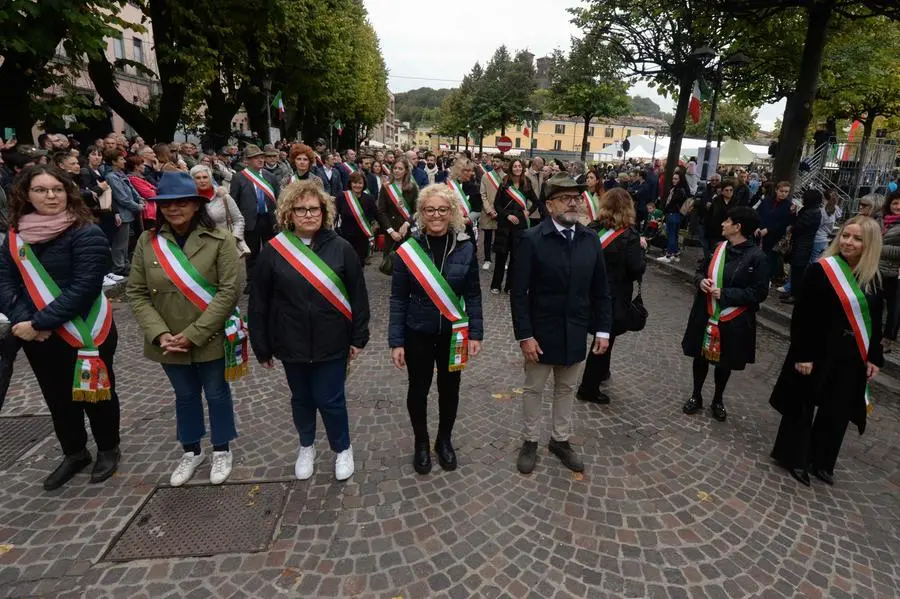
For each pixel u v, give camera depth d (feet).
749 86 46.68
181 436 10.05
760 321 22.79
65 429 9.90
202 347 9.51
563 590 7.94
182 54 36.45
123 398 13.39
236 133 58.65
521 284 10.28
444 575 8.14
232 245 9.58
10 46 22.66
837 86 48.06
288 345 9.32
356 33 88.99
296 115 84.53
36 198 8.82
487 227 28.22
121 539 8.66
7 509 9.29
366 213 24.32
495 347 17.95
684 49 41.68
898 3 25.20
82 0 24.16
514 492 10.21
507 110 120.78
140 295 9.36
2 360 11.71
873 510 10.28
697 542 9.07
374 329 19.33
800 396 10.93
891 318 18.83
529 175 24.73
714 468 11.41
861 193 51.78
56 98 28.71
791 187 29.40
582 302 10.34
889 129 82.38
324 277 9.13
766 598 7.97
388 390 14.37
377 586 7.89
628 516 9.66
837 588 8.25
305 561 8.31
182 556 8.34
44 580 7.79
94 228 9.28
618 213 13.17
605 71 63.93
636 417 13.58
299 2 54.24
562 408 11.09
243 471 10.58
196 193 8.96
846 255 10.25
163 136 40.70
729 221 12.73
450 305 9.78
